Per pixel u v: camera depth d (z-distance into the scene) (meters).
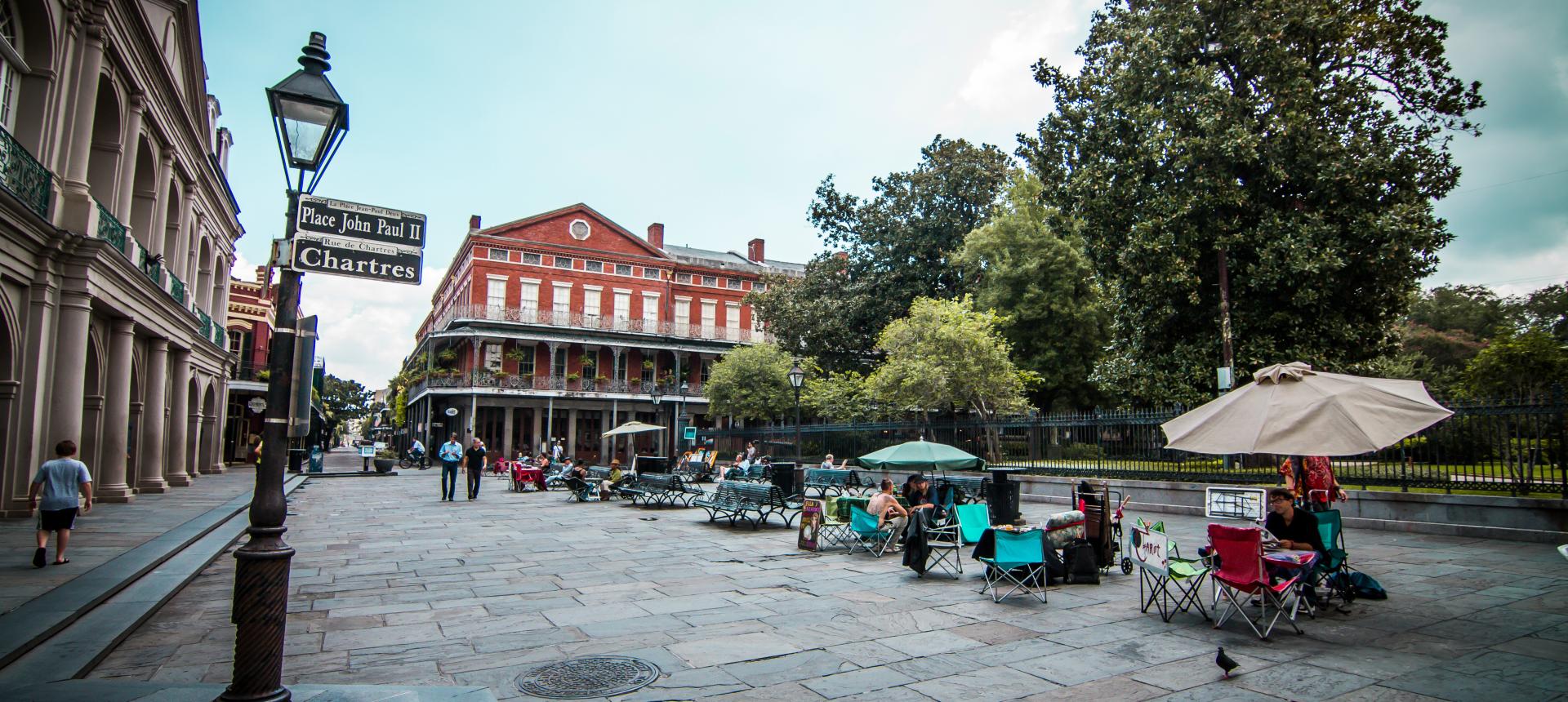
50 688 4.49
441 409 43.34
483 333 41.34
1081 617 7.00
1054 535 8.78
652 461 25.92
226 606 7.21
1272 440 6.60
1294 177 17.25
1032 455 19.02
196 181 20.25
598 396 43.38
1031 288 32.03
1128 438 16.94
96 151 14.36
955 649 5.93
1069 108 20.12
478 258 43.06
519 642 6.05
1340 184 16.69
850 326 37.31
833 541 11.99
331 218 4.53
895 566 9.87
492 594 7.86
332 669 5.32
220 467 27.22
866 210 37.44
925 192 36.19
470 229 44.97
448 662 5.50
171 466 20.16
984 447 20.62
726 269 49.94
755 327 50.53
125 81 14.48
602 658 5.62
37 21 11.80
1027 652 5.84
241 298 39.69
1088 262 24.56
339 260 4.49
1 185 10.02
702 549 11.18
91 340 14.70
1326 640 6.11
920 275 36.50
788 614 7.07
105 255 13.16
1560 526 10.41
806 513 11.27
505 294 43.50
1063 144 20.47
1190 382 19.02
